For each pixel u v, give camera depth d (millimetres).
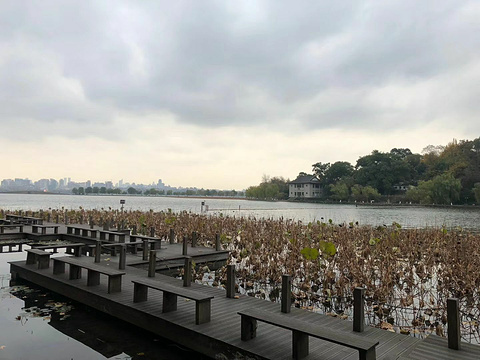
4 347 5316
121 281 7543
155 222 20156
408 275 9898
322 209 58031
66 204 67062
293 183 119375
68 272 8539
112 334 5824
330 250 9148
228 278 6770
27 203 72688
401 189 93562
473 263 9930
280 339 4746
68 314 6719
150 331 5660
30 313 6758
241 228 18172
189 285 7625
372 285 8188
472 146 88250
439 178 73688
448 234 15930
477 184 67875
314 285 9281
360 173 96875
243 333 4703
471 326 6391
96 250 9719
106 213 25641
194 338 5012
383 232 15906
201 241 15875
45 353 5133
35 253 9047
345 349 4492
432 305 7578
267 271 9953
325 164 120562
